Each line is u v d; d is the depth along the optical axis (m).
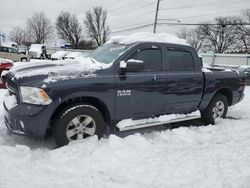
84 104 4.51
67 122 4.34
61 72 4.39
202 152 4.41
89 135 4.60
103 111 4.80
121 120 4.92
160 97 5.24
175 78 5.41
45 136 4.64
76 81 4.33
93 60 5.17
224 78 6.39
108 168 3.75
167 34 5.95
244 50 65.44
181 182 3.42
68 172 3.57
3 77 5.23
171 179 3.50
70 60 5.47
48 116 4.15
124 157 4.10
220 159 4.12
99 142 4.55
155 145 4.70
